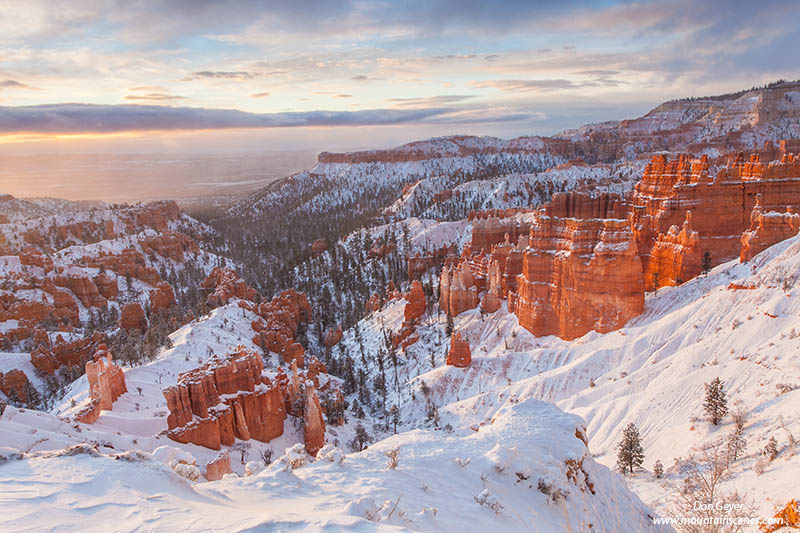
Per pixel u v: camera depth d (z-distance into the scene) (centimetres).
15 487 1504
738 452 5075
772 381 6278
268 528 1371
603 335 10119
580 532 2530
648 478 5581
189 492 1723
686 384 7319
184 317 15700
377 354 13612
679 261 10750
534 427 3219
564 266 10769
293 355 13150
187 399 5744
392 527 1459
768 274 8338
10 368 12262
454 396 10550
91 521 1356
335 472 2392
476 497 2373
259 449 6294
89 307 19238
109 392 6719
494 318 12875
